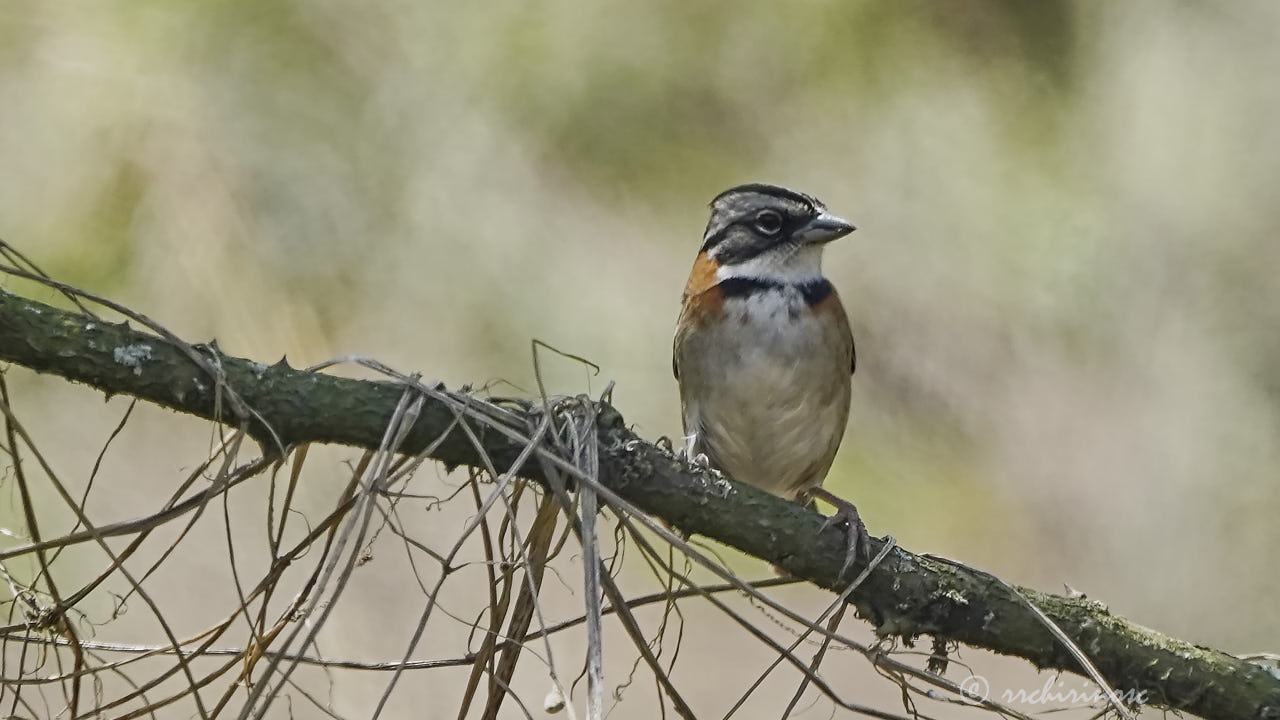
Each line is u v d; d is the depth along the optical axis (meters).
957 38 13.35
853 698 12.23
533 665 11.05
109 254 9.80
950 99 13.20
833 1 12.75
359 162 10.75
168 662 9.56
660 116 11.84
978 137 13.26
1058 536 13.31
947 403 13.48
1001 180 13.35
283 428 5.78
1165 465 13.41
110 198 9.81
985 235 13.40
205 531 10.00
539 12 11.43
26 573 9.27
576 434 6.04
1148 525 13.34
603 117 11.61
